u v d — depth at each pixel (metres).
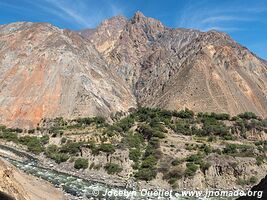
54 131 115.69
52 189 59.81
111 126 113.62
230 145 96.06
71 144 95.56
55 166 88.25
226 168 81.19
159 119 118.44
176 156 87.44
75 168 86.50
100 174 83.06
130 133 108.31
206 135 109.25
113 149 88.81
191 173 79.00
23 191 44.78
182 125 113.88
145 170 81.56
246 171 81.81
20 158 92.88
